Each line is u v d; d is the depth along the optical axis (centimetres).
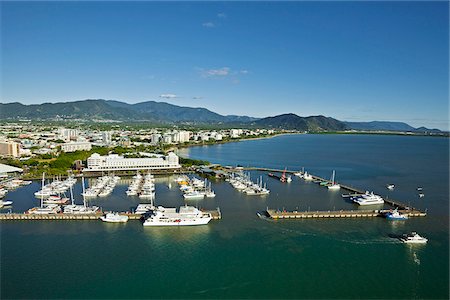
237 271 15312
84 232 19850
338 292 13725
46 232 19875
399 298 13400
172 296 13538
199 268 15550
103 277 14825
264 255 16800
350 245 17900
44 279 14675
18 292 13750
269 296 13500
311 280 14575
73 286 14162
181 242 18338
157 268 15588
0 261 16238
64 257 16650
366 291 13812
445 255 16750
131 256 16762
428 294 13650
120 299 13362
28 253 17088
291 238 18800
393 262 16050
